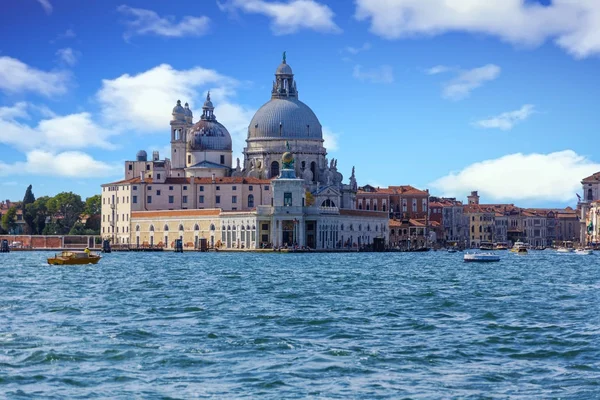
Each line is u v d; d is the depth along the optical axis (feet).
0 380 195.93
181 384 193.67
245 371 205.57
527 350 230.89
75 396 183.83
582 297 366.43
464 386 193.16
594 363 215.72
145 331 255.91
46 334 250.37
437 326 270.67
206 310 309.42
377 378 199.82
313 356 222.07
